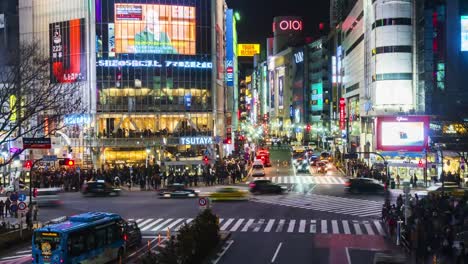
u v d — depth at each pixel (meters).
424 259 26.19
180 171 74.38
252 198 54.38
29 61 87.06
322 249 30.70
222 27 101.25
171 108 89.88
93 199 53.94
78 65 87.31
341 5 132.25
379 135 72.19
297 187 63.91
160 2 88.88
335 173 81.06
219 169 68.50
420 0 80.31
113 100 87.69
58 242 24.69
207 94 91.12
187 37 90.31
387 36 82.56
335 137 118.06
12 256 30.16
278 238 34.03
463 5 78.06
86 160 83.50
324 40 153.00
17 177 62.78
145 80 88.75
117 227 29.09
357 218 42.06
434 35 78.06
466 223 31.61
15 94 50.94
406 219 33.28
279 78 198.25
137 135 87.12
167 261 20.94
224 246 31.44
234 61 126.62
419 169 70.25
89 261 26.36
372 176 65.19
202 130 90.88
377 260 23.98
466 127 57.53
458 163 65.00
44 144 42.56
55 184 61.31
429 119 71.00
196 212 44.97
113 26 87.44
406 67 82.19
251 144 141.12
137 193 58.72
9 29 101.19
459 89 77.62
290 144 152.38
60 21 88.50
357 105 104.31
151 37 88.81
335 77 129.25
